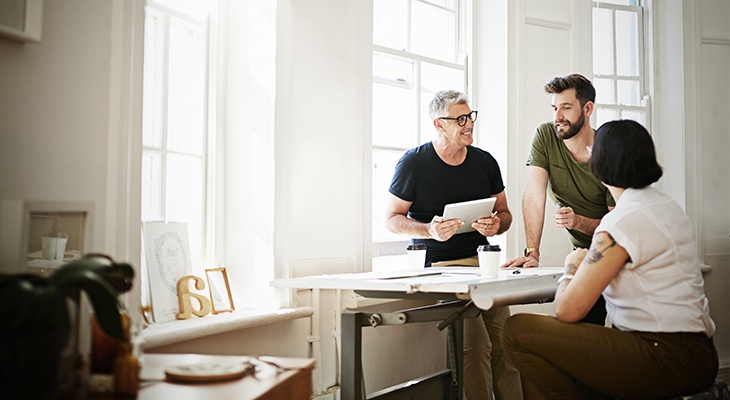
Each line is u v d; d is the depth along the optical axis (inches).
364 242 133.4
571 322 90.0
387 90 154.1
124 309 57.0
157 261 100.4
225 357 69.1
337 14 127.7
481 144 171.9
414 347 146.9
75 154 75.2
